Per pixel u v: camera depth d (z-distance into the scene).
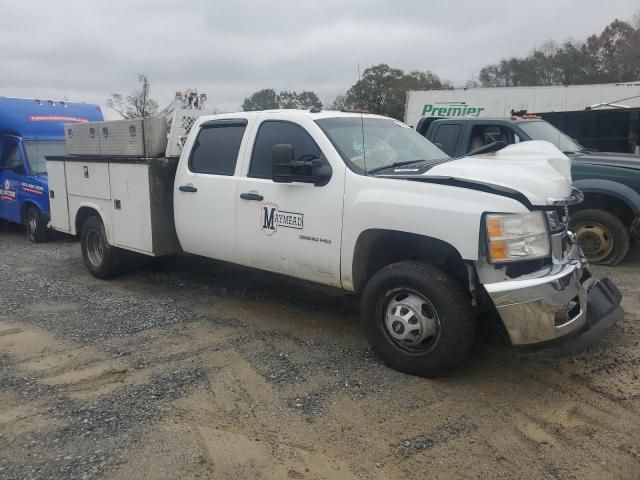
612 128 13.80
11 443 3.42
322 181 4.67
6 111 10.89
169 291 6.63
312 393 3.99
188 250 6.12
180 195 6.01
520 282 3.75
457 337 3.95
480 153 5.33
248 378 4.25
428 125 9.62
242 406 3.83
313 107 5.62
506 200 3.82
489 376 4.20
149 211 6.17
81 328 5.39
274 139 5.21
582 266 4.39
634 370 4.24
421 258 4.55
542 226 3.93
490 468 3.11
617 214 7.68
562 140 8.66
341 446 3.34
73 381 4.24
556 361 4.43
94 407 3.84
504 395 3.92
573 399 3.85
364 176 4.46
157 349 4.84
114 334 5.21
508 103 17.53
